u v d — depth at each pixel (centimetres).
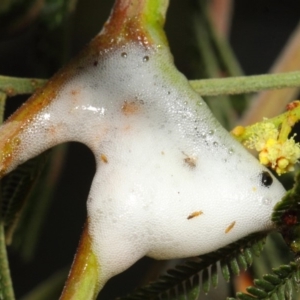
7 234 17
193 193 16
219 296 19
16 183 17
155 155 16
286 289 16
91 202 16
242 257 16
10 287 17
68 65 17
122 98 16
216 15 23
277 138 16
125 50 17
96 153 16
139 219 16
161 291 16
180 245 16
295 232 16
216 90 18
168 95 16
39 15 20
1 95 17
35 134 16
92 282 16
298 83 18
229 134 16
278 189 16
